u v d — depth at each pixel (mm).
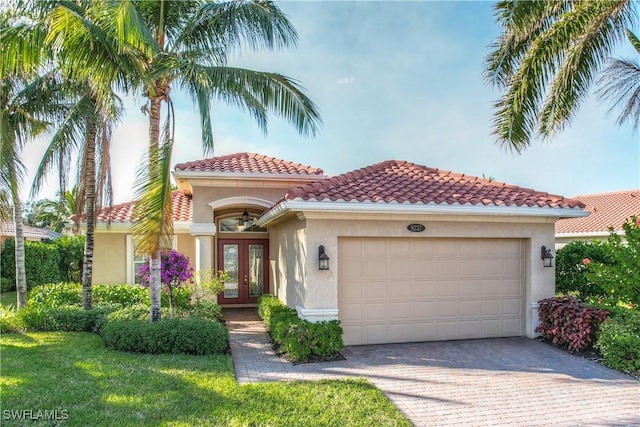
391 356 10695
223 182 17438
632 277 11531
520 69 12453
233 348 11664
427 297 12297
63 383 8094
